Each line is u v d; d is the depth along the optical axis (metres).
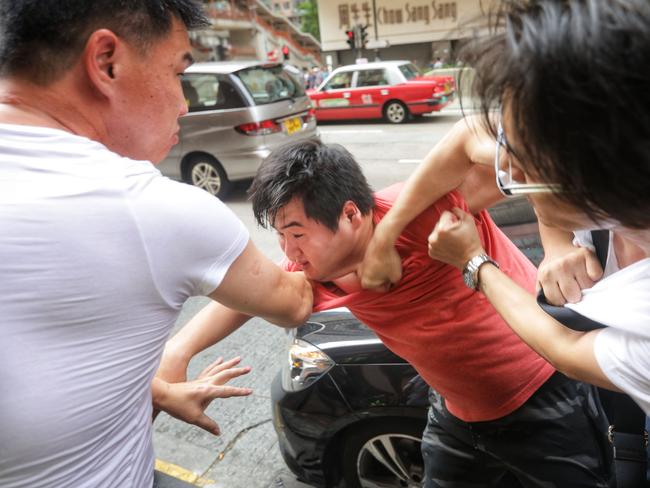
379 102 12.74
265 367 3.19
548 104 0.56
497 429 1.28
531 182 0.69
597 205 0.60
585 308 0.79
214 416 2.82
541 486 1.29
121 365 0.78
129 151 0.92
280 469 2.45
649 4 0.52
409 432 1.86
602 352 0.76
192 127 7.15
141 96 0.87
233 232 0.86
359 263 1.16
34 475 0.75
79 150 0.75
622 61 0.51
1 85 0.81
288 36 46.72
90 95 0.83
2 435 0.71
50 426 0.73
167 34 0.87
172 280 0.79
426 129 11.69
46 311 0.70
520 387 1.23
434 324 1.18
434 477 1.46
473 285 1.05
